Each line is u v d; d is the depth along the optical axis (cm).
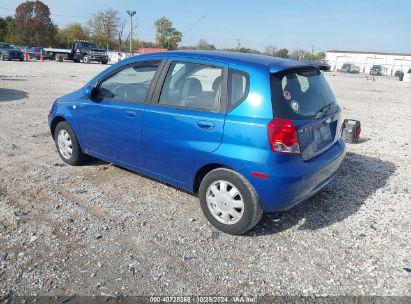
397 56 8975
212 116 362
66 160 552
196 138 373
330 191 490
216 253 343
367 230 391
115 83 468
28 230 368
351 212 431
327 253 348
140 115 422
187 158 385
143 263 325
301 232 384
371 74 5984
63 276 304
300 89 373
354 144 742
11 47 3647
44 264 318
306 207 441
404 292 297
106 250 340
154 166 428
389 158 648
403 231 391
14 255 328
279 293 294
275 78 349
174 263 326
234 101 355
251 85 348
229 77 365
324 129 394
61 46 8344
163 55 428
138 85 441
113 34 7619
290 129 333
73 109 511
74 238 357
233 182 355
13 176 503
